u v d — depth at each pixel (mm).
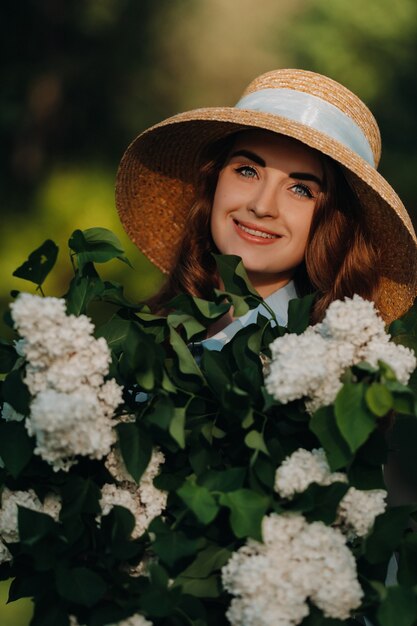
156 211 2449
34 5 7391
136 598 1568
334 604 1466
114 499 1600
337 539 1492
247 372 1596
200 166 2338
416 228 7309
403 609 1533
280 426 1587
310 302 1667
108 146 7551
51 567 1553
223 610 1604
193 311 1690
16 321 1509
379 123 7594
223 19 7922
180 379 1656
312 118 2092
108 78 7664
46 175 7234
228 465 1632
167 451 1646
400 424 2264
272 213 2092
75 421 1475
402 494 4371
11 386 1540
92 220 6512
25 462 1557
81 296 1673
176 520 1588
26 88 7402
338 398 1479
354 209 2166
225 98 7984
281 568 1464
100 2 7523
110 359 1554
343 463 1493
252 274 2176
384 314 2270
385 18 7582
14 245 6375
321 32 7664
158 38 7836
